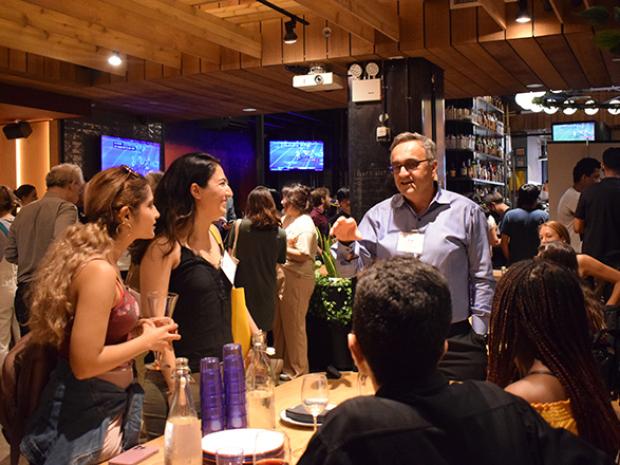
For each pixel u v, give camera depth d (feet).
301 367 17.83
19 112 24.54
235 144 43.52
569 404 4.80
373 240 9.68
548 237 14.11
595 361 5.04
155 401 7.20
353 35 19.29
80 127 27.17
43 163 26.99
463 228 9.07
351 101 20.38
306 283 17.63
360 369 3.96
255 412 6.50
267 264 16.15
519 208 22.08
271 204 16.07
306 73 20.48
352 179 20.59
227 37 18.62
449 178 28.66
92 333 6.29
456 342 9.00
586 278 13.05
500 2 16.97
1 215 17.15
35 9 16.38
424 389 3.63
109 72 21.26
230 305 8.32
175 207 7.89
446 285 3.82
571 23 17.01
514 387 4.84
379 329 3.63
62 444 6.31
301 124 48.21
